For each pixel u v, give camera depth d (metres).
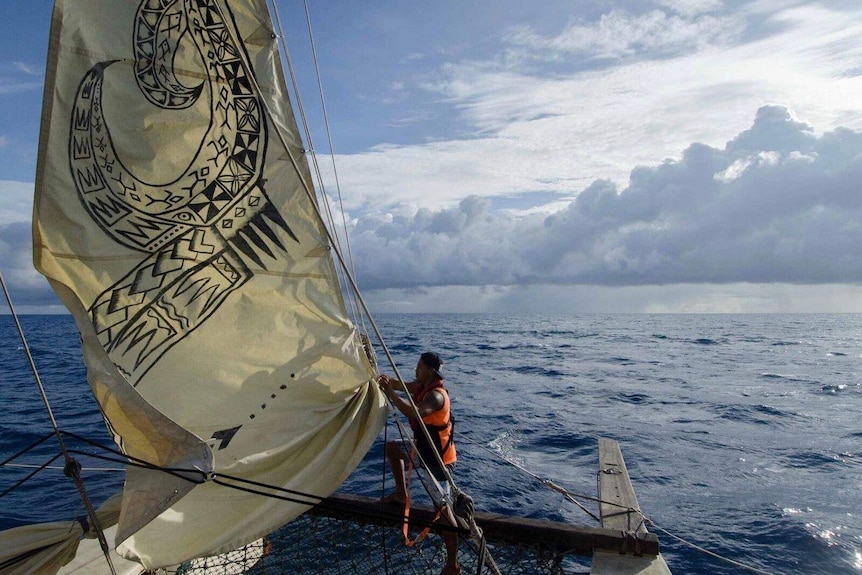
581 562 6.34
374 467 10.81
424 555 5.25
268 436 3.46
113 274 3.19
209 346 3.44
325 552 5.21
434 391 4.72
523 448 12.89
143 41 3.23
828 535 8.34
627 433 14.60
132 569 4.44
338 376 3.74
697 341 58.09
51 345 42.44
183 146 3.34
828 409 18.55
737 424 16.05
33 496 9.11
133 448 2.93
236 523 3.22
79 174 3.08
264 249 3.57
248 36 3.48
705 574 7.31
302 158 3.66
